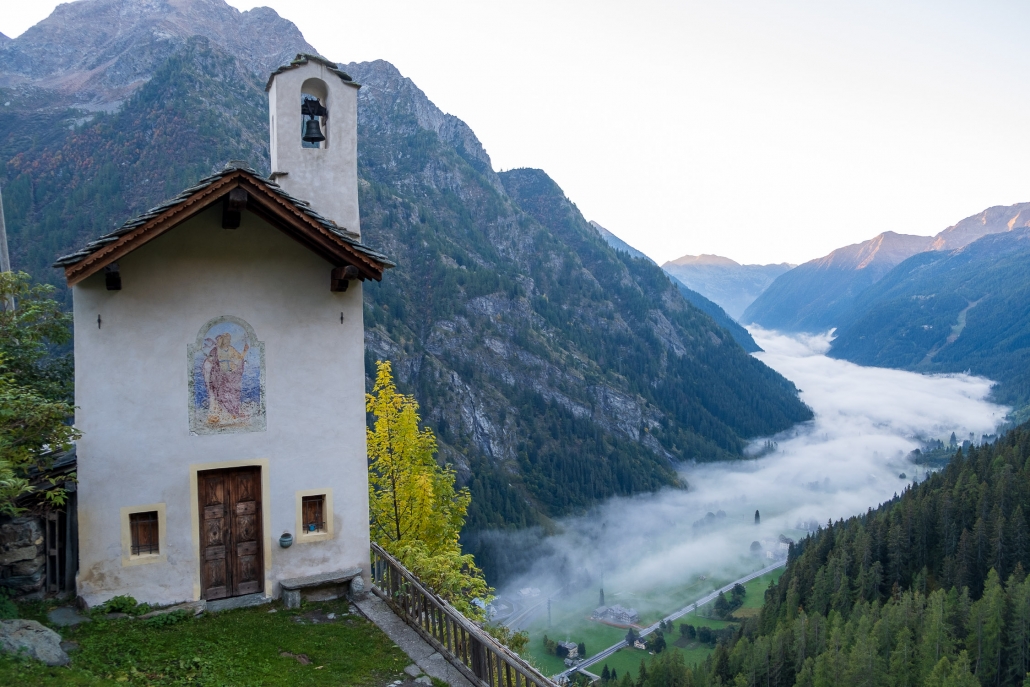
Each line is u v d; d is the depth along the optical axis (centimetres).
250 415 1436
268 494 1448
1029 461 13300
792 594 12456
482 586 1911
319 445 1491
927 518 12962
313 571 1488
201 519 1416
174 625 1327
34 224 17312
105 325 1331
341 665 1233
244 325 1427
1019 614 9450
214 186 1290
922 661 9194
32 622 1197
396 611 1448
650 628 18050
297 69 1561
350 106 1605
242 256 1424
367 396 2262
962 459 14975
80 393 1319
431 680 1205
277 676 1178
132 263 1346
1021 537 11506
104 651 1203
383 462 2202
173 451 1381
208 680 1140
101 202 18475
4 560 1330
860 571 12044
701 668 11425
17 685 1012
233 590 1443
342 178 1595
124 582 1353
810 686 9188
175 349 1380
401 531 2148
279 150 1547
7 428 1173
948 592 11400
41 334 1577
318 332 1490
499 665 1145
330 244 1402
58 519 1372
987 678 9262
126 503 1351
